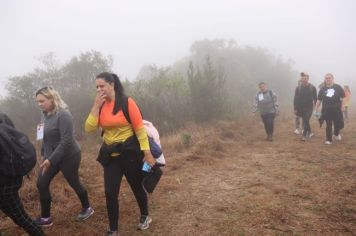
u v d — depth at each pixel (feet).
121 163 13.79
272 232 14.88
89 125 13.82
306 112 35.78
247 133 40.83
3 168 11.21
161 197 19.36
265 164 25.71
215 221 16.14
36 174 23.09
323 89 33.50
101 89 13.50
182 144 31.37
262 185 20.80
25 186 20.52
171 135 35.91
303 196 18.76
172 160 26.91
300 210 16.97
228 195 19.34
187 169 24.70
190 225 15.83
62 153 14.49
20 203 12.15
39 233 12.53
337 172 22.88
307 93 35.68
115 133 13.67
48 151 15.10
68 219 16.65
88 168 25.58
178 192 20.11
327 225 15.37
